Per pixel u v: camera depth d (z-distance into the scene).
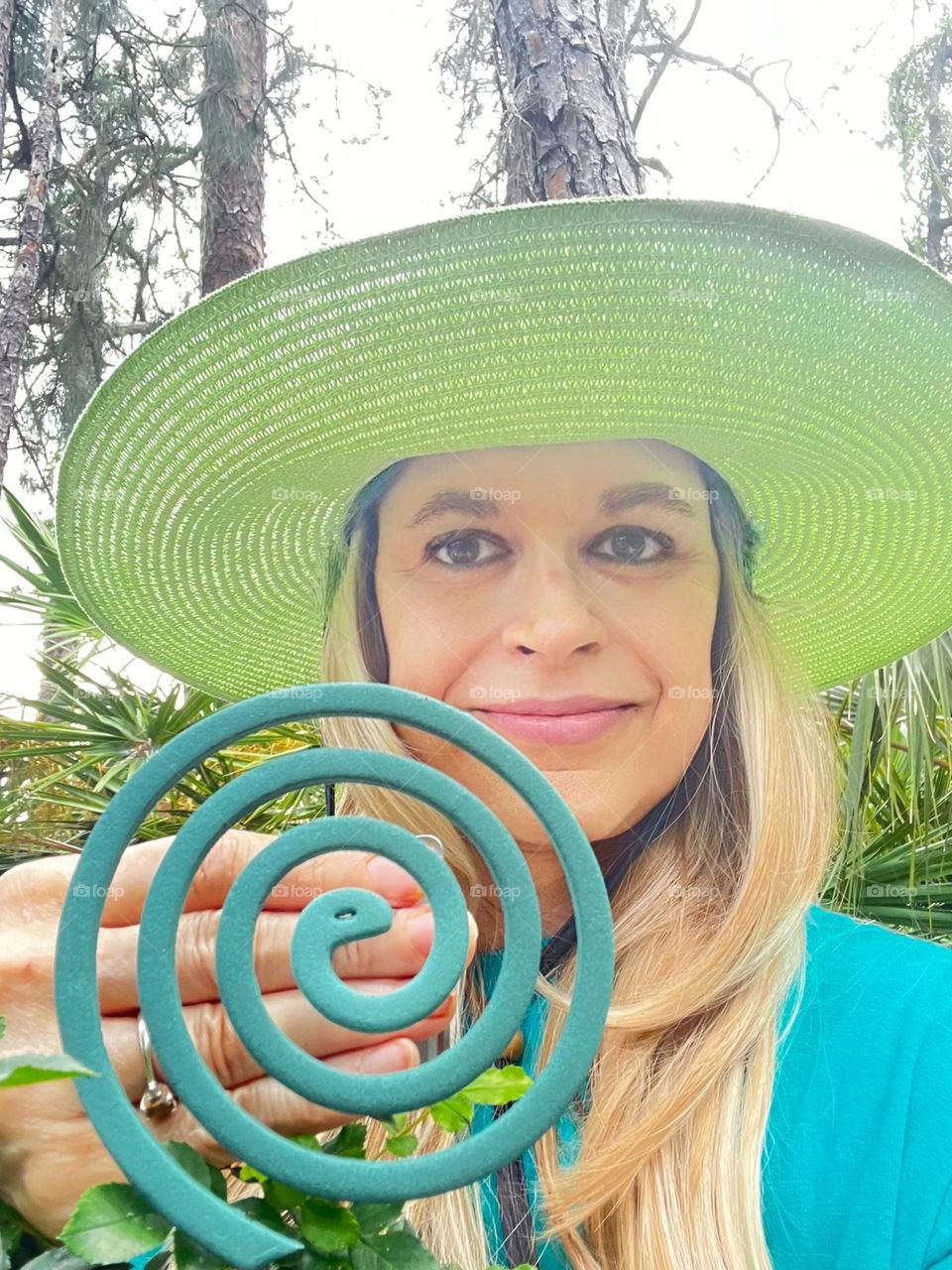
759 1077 0.38
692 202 0.36
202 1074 0.19
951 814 0.85
